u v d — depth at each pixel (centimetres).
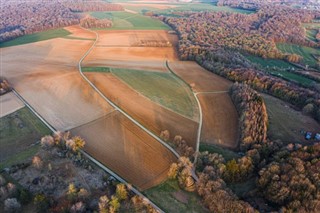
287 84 11012
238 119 9050
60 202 5781
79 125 8675
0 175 6338
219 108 9706
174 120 8956
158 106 9744
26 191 5919
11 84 11406
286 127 8606
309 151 6775
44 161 7038
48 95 10519
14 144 7844
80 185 6306
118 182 6406
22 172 6700
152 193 6166
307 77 12825
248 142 7469
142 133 8269
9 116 9206
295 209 5403
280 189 5734
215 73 12781
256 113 8588
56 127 8606
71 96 10412
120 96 10369
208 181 6072
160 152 7469
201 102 10119
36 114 9319
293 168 6166
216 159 6844
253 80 11262
